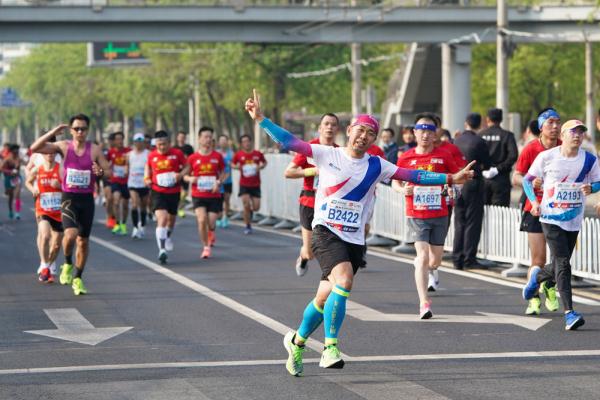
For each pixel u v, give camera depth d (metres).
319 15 94.19
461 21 95.44
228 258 41.25
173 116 195.25
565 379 18.88
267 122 19.44
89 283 33.81
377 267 37.62
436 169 28.08
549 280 26.39
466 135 36.38
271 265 38.59
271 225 60.31
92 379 19.23
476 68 120.81
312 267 37.91
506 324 25.12
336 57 134.75
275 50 131.50
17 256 42.94
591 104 106.50
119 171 53.81
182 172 40.94
